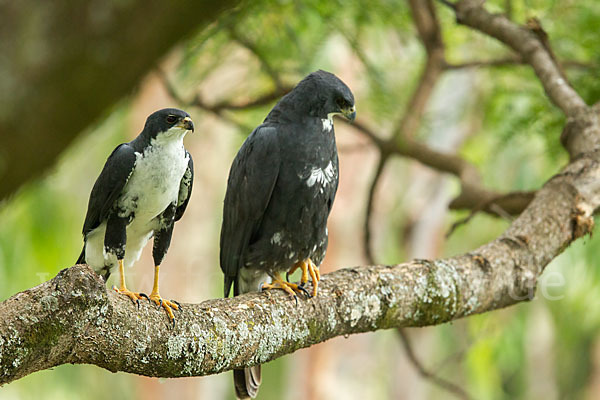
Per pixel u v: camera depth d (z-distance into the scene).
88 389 23.67
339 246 21.91
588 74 10.74
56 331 4.27
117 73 1.56
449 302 6.66
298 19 10.56
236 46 11.23
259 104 11.30
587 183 7.73
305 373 22.44
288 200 7.34
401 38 11.91
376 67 11.65
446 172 11.93
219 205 20.48
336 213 21.58
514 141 12.66
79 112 1.55
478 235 22.66
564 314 24.03
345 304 6.26
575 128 8.41
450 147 17.38
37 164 1.55
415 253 23.33
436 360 26.00
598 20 11.12
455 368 26.48
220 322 5.48
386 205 23.22
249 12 9.64
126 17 1.53
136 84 1.62
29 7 1.49
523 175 15.68
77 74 1.53
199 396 22.77
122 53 1.55
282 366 31.12
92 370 23.88
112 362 4.82
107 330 4.67
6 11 1.48
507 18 9.70
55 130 1.54
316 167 7.34
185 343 5.20
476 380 24.00
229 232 7.64
